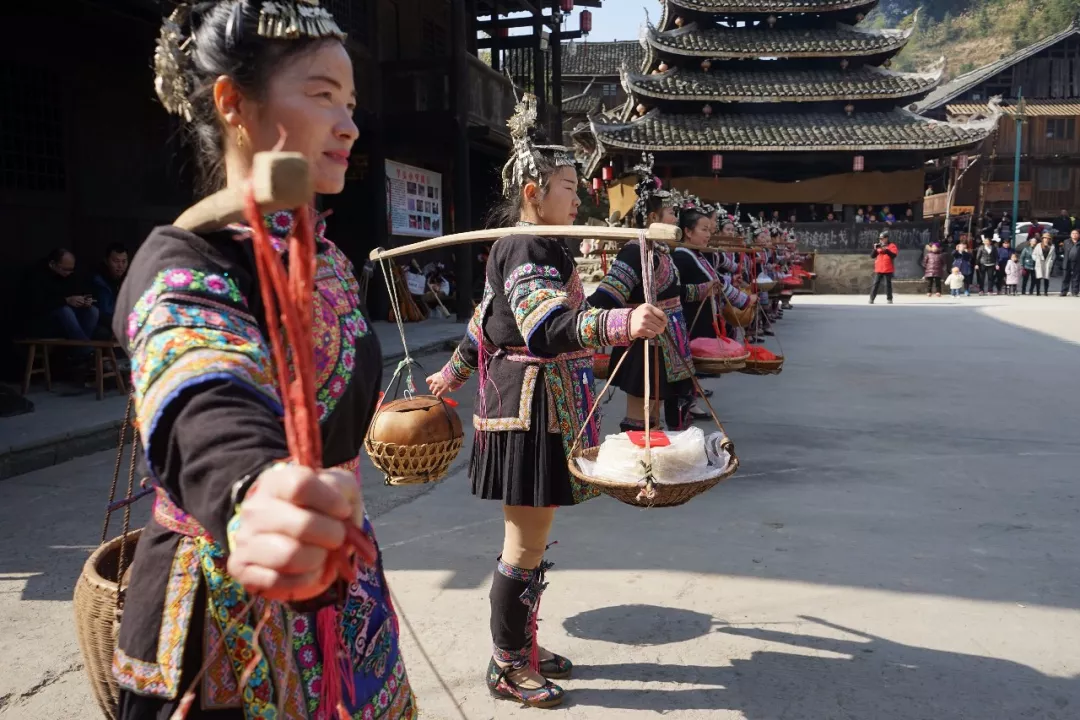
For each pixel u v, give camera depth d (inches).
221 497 30.3
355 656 45.0
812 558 144.3
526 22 660.7
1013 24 4372.5
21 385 278.8
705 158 1005.2
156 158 347.9
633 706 99.0
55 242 304.3
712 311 191.8
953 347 454.9
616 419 261.6
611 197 1102.4
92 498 177.0
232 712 40.2
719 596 129.0
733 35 1050.1
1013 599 127.5
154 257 37.1
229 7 40.8
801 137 974.4
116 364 270.2
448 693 96.0
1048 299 884.6
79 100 312.0
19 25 284.8
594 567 140.9
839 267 1016.2
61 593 129.6
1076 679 104.4
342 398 44.0
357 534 29.2
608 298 156.1
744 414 271.0
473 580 135.2
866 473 199.8
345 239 508.1
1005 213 1750.7
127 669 40.9
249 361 34.9
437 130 492.4
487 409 97.0
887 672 106.3
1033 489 185.8
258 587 28.0
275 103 41.3
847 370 370.0
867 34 1034.1
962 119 1606.8
